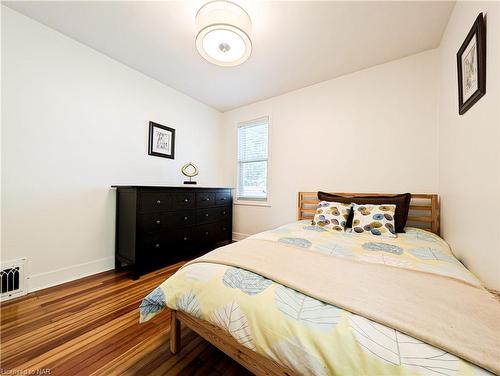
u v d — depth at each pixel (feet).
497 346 1.77
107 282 6.48
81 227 6.73
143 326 4.50
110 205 7.44
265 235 5.63
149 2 5.10
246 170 11.57
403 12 5.29
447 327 2.00
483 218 3.63
